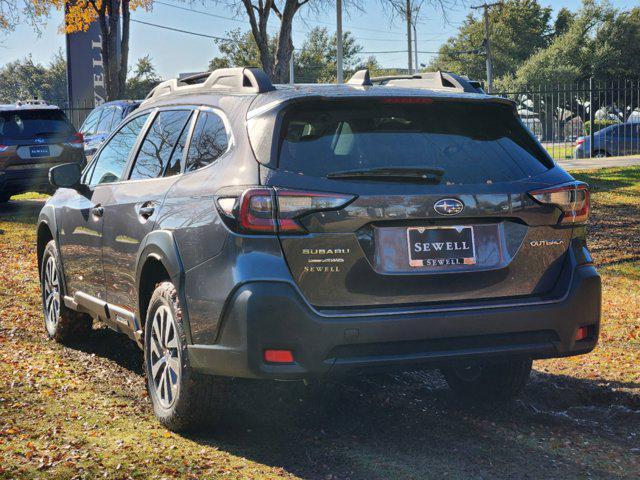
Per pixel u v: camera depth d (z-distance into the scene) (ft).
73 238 18.57
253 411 15.07
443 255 12.32
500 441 13.61
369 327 11.83
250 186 12.00
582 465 12.58
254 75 13.53
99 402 15.39
